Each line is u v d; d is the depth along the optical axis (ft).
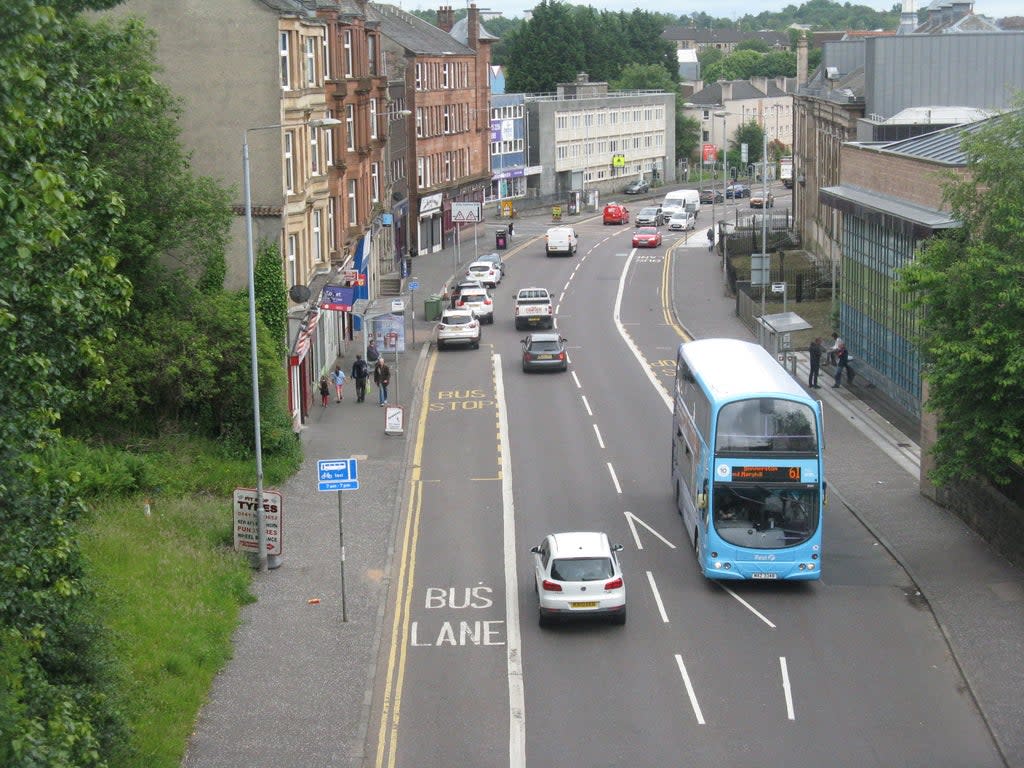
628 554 103.50
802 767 68.03
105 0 71.46
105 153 117.19
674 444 118.21
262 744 69.87
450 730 73.10
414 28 322.96
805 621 89.15
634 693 77.77
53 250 51.75
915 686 78.59
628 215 406.82
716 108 562.66
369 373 166.50
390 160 273.95
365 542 105.09
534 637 86.99
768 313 211.20
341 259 170.81
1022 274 89.15
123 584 84.58
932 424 114.73
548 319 215.72
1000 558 100.37
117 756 62.54
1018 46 206.08
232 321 121.39
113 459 107.24
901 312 150.51
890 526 109.09
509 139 412.36
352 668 80.38
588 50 560.20
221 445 120.67
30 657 54.08
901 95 209.46
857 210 160.66
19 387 47.57
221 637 82.94
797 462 92.22
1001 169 91.25
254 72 137.80
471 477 126.82
